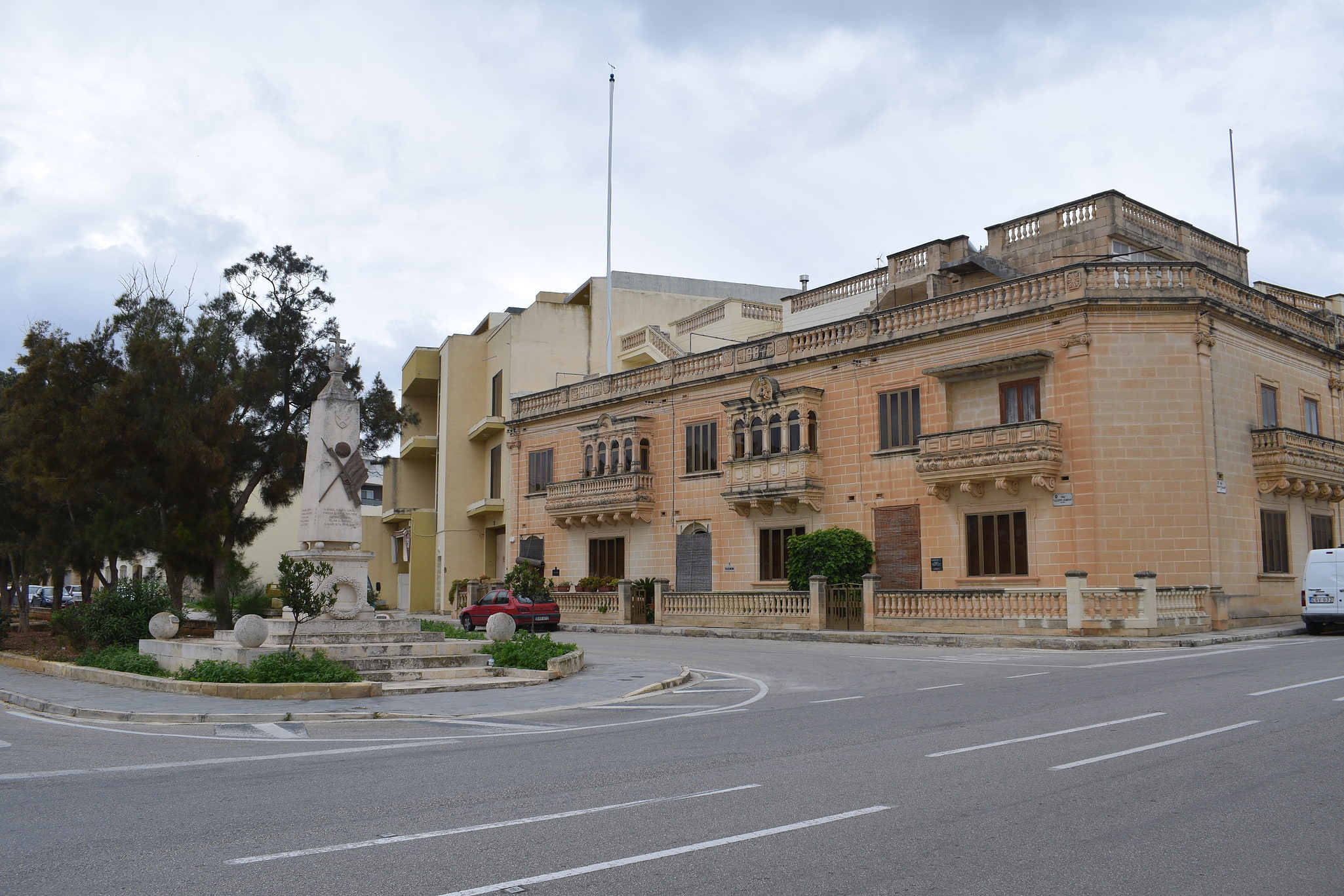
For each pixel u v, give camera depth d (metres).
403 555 60.06
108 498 26.98
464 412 52.94
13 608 49.09
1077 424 27.27
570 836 6.83
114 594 23.70
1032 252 33.06
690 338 45.38
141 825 7.34
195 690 15.83
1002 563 28.69
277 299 32.59
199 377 28.50
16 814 7.72
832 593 29.73
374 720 13.48
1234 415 28.30
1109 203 31.11
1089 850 6.31
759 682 17.61
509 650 19.58
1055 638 23.28
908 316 31.59
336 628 19.80
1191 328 27.19
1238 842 6.43
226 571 28.44
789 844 6.54
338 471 20.77
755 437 35.22
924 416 30.75
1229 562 27.16
